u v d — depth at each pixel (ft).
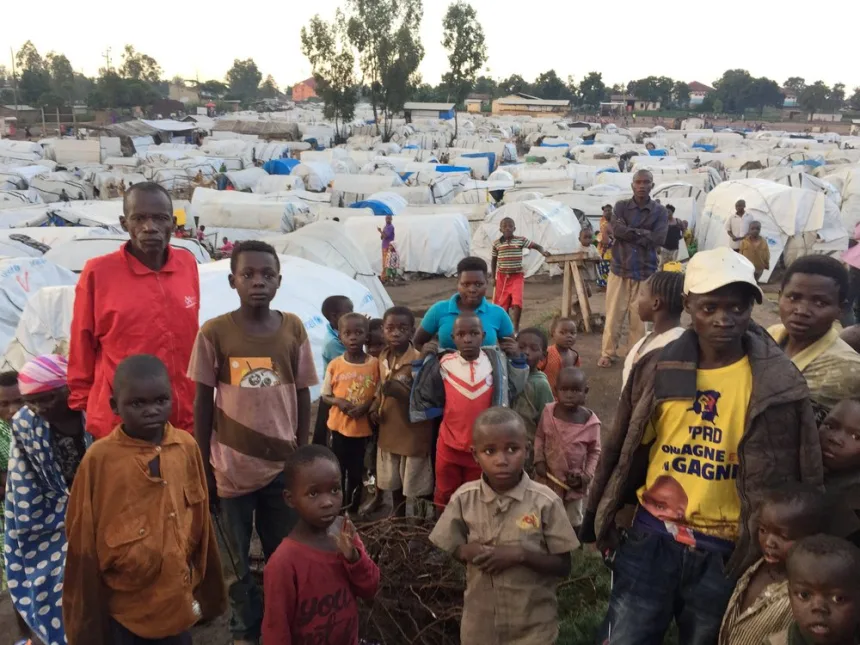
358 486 17.78
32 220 65.92
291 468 9.93
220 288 31.27
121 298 12.54
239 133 251.19
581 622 12.72
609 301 30.12
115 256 12.86
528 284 60.75
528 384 15.98
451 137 258.98
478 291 15.88
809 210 58.80
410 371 15.81
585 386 14.75
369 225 70.79
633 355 12.35
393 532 13.94
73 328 12.58
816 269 9.89
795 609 7.43
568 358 19.65
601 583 13.84
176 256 13.53
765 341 8.95
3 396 14.97
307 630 9.91
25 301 37.11
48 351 29.94
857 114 476.13
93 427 12.12
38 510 11.35
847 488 9.12
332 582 9.97
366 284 46.73
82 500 9.61
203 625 14.08
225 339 12.24
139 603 9.91
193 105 422.41
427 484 16.01
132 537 9.72
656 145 263.29
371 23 234.58
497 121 342.23
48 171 141.69
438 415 14.82
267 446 12.38
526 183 109.50
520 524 10.48
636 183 28.55
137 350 12.58
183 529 10.30
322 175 139.74
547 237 63.31
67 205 76.28
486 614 10.71
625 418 9.68
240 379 12.19
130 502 9.75
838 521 8.86
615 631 9.64
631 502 10.10
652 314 13.57
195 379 12.23
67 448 12.23
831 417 9.12
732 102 504.02
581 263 37.70
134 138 216.33
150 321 12.67
